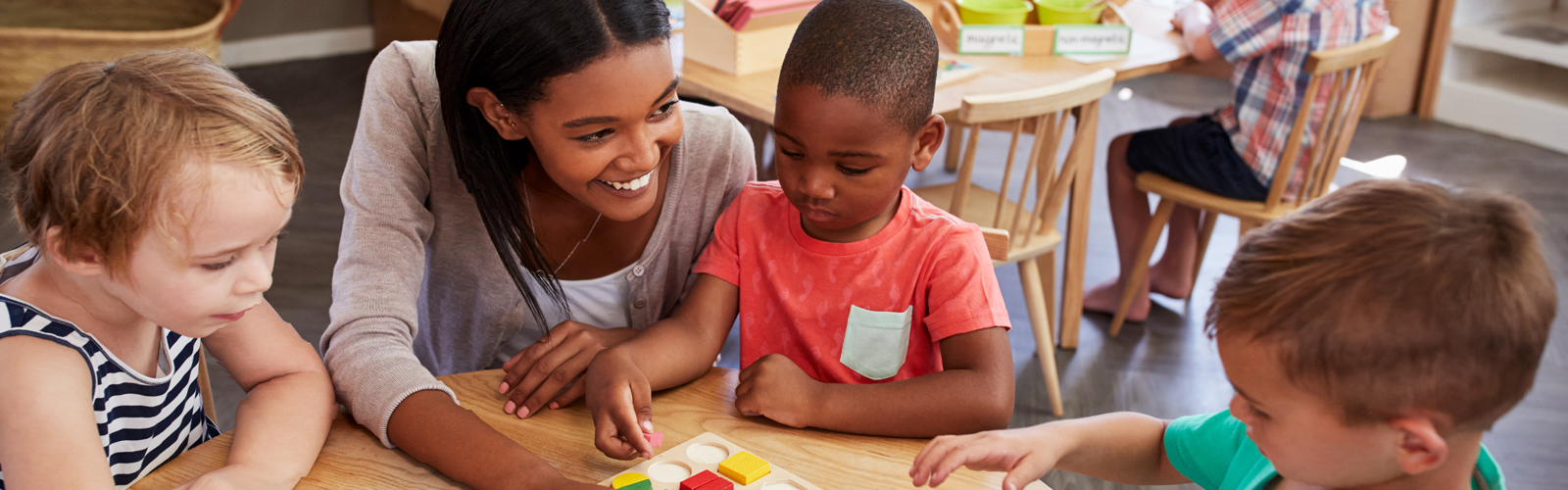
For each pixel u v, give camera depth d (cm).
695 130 116
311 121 374
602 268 120
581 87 86
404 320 101
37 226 72
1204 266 289
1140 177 246
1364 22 227
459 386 103
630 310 122
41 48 285
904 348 105
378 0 450
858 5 90
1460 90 406
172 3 346
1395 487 67
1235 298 66
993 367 97
